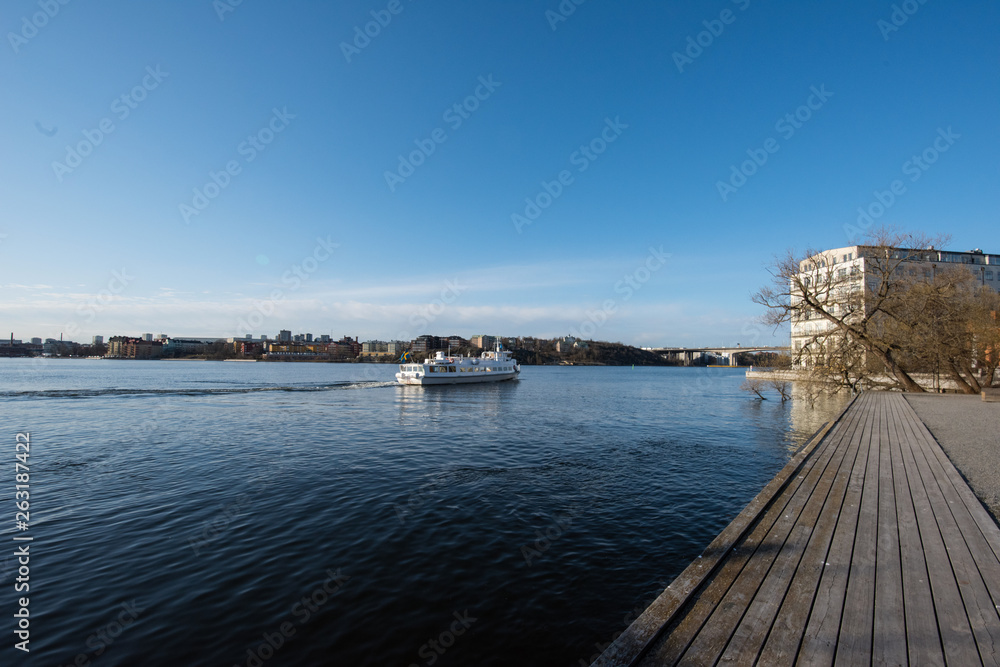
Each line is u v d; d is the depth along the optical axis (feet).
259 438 75.31
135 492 43.98
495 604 24.17
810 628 13.51
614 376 401.49
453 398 158.92
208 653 19.86
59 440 72.33
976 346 103.45
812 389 118.01
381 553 30.35
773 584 16.21
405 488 45.80
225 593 24.99
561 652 20.29
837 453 38.14
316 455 61.98
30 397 139.03
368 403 138.31
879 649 12.47
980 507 24.70
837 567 17.56
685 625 13.76
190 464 56.18
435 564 28.76
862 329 106.63
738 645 12.75
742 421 99.19
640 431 84.99
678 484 48.03
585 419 102.73
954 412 66.49
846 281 108.47
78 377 257.14
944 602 14.99
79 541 32.04
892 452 38.55
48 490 44.65
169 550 30.60
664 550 31.22
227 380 249.75
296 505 40.24
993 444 42.86
